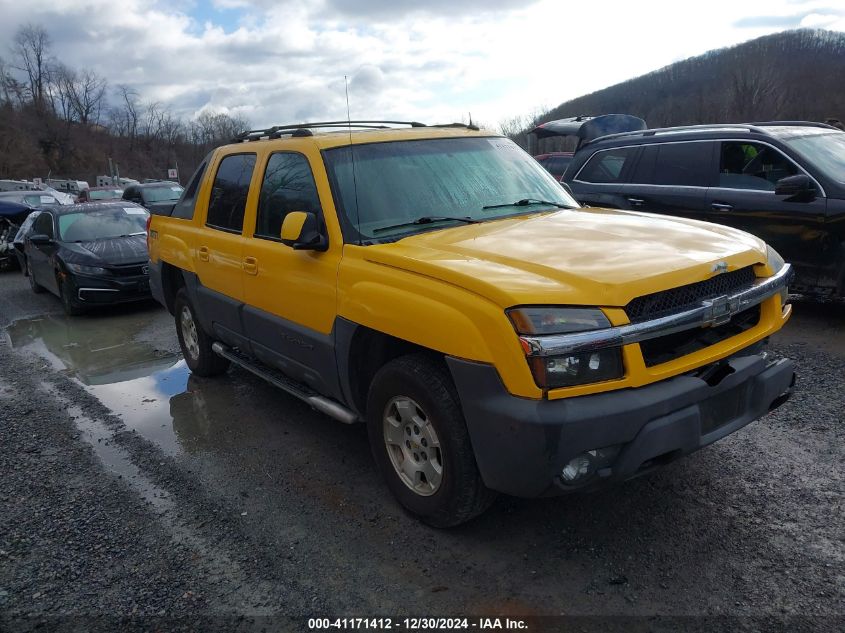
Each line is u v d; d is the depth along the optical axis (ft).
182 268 18.62
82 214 35.78
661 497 12.01
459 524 11.13
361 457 14.58
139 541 11.80
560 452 9.11
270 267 14.20
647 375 9.57
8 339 28.48
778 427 14.37
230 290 16.17
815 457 13.01
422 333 10.35
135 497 13.42
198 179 18.83
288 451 15.11
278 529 11.91
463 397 9.88
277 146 14.94
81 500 13.41
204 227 17.71
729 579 9.77
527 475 9.37
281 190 14.40
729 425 10.48
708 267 10.41
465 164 14.70
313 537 11.59
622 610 9.30
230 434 16.26
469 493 10.50
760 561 10.10
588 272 9.86
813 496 11.69
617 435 9.23
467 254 10.97
